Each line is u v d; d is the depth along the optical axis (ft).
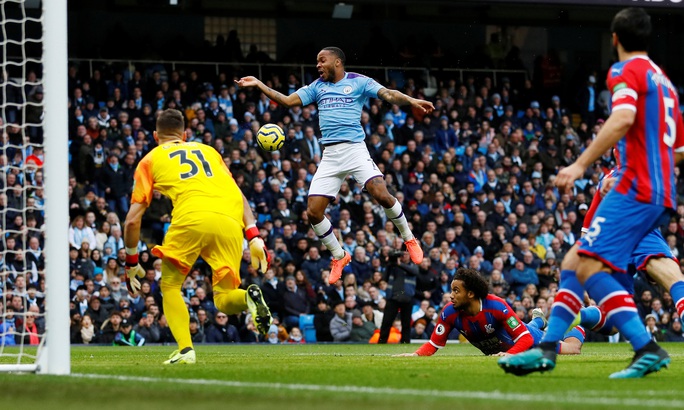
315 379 25.54
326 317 80.69
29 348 61.41
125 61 102.01
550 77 112.68
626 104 24.57
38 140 91.35
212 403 19.35
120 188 88.43
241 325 79.41
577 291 26.11
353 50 116.78
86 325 75.05
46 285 28.35
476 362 34.65
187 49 105.91
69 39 106.93
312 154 95.30
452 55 112.78
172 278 34.30
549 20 117.39
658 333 85.81
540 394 21.30
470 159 99.30
